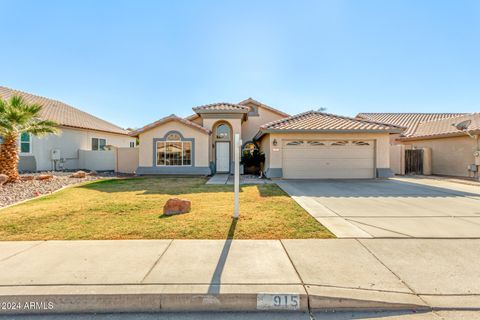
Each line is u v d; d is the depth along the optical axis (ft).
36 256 13.79
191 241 16.06
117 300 10.31
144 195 32.60
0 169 37.88
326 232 17.79
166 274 11.79
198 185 42.22
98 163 70.59
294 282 11.16
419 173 63.67
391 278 11.61
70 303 10.26
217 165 65.98
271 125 51.78
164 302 10.31
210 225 19.34
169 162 57.82
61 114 71.41
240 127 64.80
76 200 29.19
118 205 26.37
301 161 51.26
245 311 10.19
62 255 13.92
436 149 63.31
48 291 10.47
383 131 49.37
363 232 17.83
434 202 28.37
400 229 18.56
